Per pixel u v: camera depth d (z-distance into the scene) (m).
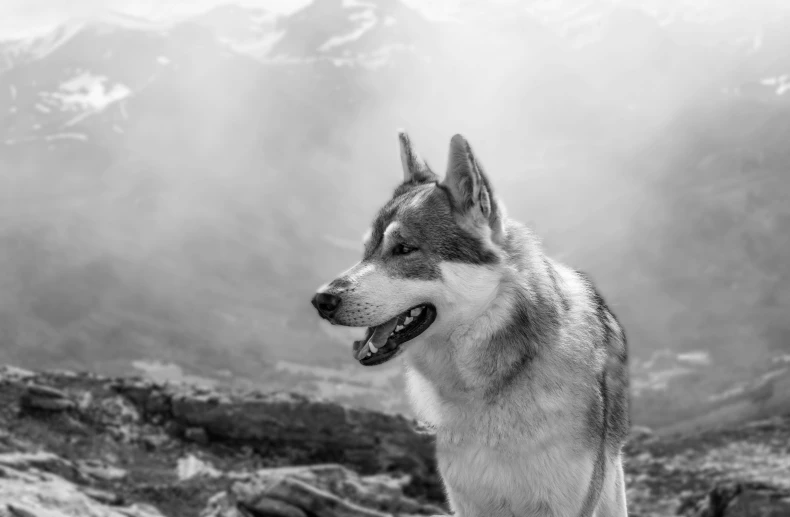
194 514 13.33
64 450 15.59
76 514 9.66
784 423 28.09
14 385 17.78
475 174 4.59
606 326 5.32
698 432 27.78
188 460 16.28
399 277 4.59
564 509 4.53
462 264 4.56
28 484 10.27
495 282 4.58
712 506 14.99
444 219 4.70
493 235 4.70
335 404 18.47
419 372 4.82
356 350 4.71
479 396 4.54
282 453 18.00
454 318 4.57
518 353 4.50
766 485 14.52
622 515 5.57
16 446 14.96
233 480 14.32
